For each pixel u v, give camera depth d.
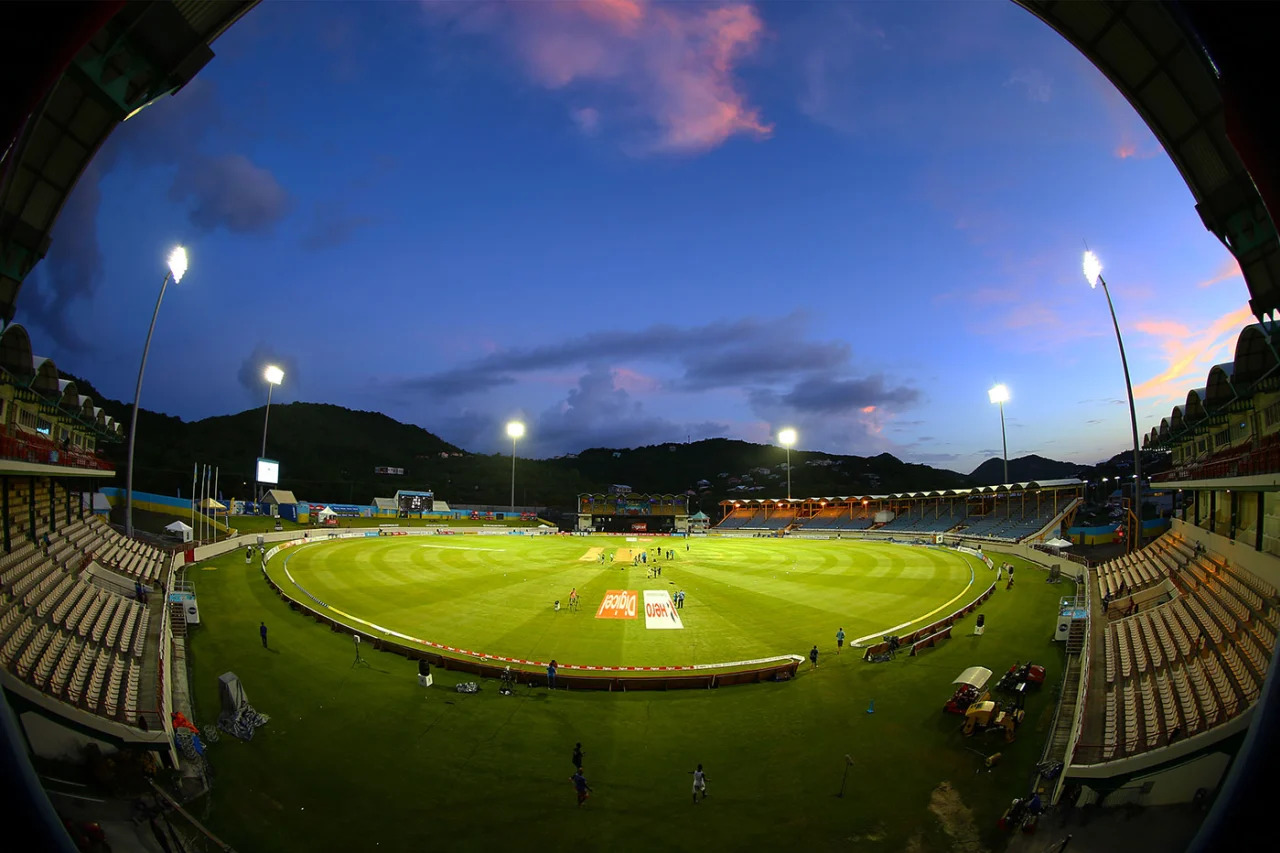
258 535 68.69
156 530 65.12
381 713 25.39
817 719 25.66
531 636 37.56
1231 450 34.81
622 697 27.91
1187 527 39.81
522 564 67.56
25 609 23.89
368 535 91.81
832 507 119.88
